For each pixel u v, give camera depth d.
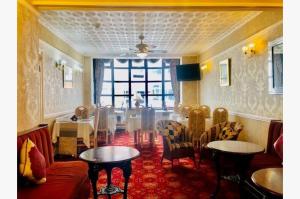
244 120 5.26
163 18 5.06
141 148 6.18
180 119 5.93
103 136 6.53
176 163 4.83
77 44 7.43
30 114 3.42
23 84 3.21
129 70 9.85
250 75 4.99
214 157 3.29
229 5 3.48
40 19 4.96
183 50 8.62
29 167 2.37
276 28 4.07
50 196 2.19
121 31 6.05
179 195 3.32
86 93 9.12
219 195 3.32
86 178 3.08
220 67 6.70
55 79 5.89
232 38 5.95
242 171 3.05
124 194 2.92
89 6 3.44
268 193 1.94
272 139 3.66
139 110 6.59
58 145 5.36
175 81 9.73
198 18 5.07
